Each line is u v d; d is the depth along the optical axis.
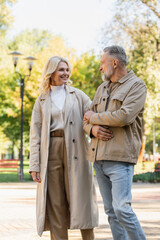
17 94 23.34
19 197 10.51
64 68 4.22
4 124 32.38
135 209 7.75
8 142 47.88
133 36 20.20
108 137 3.58
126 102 3.53
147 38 20.00
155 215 6.84
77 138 4.14
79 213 4.01
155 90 21.06
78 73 22.06
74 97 4.26
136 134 3.64
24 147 36.97
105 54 3.70
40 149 4.17
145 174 18.81
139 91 3.58
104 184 3.75
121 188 3.49
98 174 3.76
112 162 3.58
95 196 4.20
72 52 22.09
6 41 29.98
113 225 3.78
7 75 26.77
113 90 3.71
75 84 22.14
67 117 4.13
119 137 3.56
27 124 27.25
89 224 4.04
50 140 4.13
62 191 4.13
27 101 23.30
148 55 20.53
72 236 4.92
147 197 10.35
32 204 8.86
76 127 4.16
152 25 19.52
